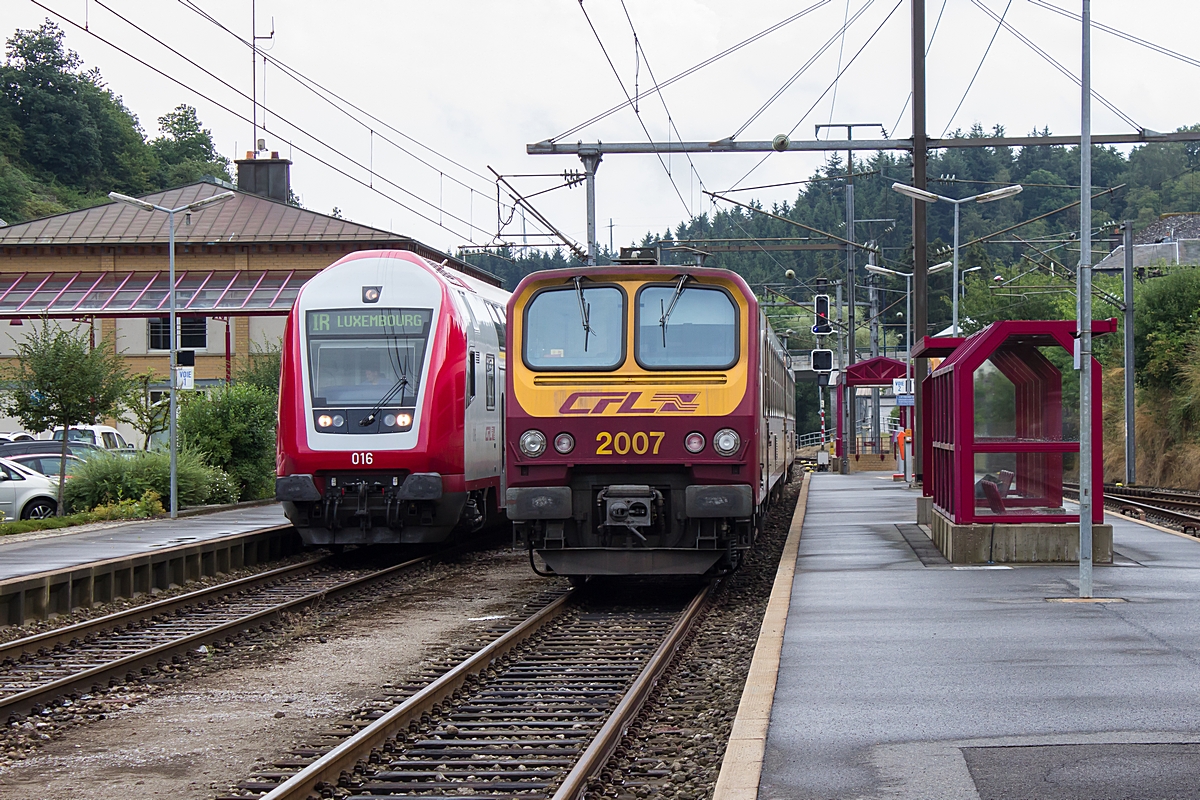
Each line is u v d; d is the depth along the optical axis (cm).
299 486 1795
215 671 1088
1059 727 704
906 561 1565
